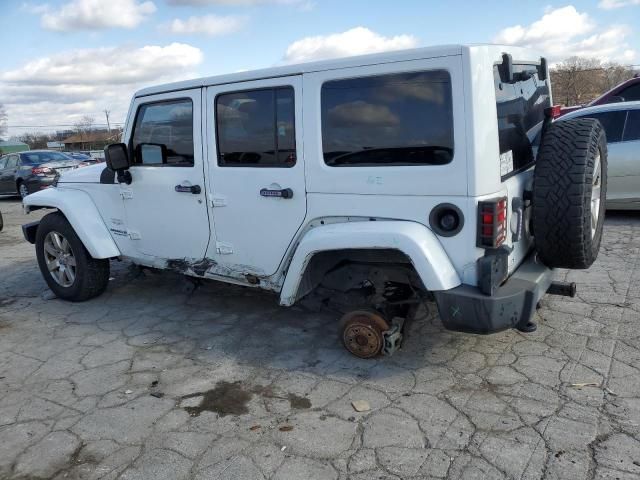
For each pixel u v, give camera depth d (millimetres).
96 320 4711
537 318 4125
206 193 3986
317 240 3312
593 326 3932
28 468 2711
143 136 4367
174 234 4312
